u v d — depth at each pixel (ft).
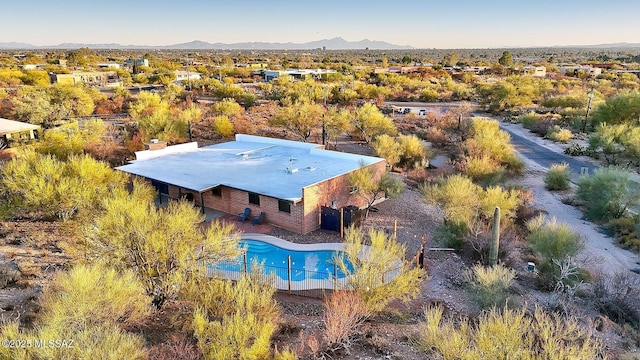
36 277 51.47
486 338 30.71
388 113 205.46
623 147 124.06
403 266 49.19
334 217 72.13
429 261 62.90
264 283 44.93
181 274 42.86
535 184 102.89
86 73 300.81
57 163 69.46
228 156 98.48
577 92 241.76
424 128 166.40
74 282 34.81
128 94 224.33
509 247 63.82
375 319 46.44
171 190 86.48
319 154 98.78
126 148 119.75
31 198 63.21
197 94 251.80
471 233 65.92
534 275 59.67
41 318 36.73
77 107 177.27
